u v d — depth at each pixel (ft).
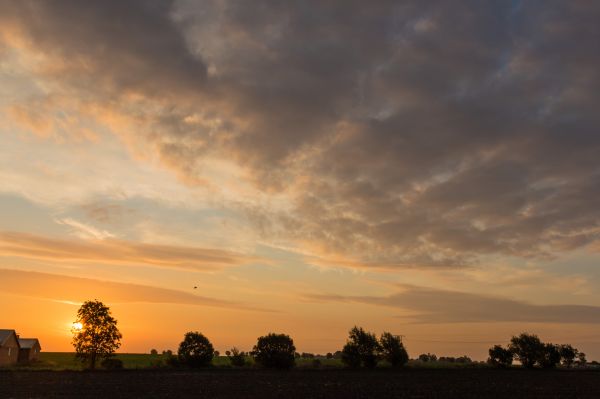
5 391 154.20
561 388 182.70
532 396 154.40
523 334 329.11
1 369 256.32
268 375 235.20
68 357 472.85
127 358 431.84
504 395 156.56
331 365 328.70
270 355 286.87
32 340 350.02
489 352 325.83
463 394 158.51
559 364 328.90
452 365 352.08
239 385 181.57
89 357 262.06
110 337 262.67
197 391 159.53
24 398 137.08
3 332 312.09
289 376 229.45
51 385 173.58
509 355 322.14
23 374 223.30
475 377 235.81
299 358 529.04
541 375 257.14
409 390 169.17
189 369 273.54
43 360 364.17
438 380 214.48
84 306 262.67
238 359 308.60
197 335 293.23
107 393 151.02
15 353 323.98
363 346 300.81
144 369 266.36
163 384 182.39
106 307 266.98
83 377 210.59
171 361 293.23
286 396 148.05
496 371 288.30
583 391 171.83
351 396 150.10
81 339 258.78
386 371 278.05
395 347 302.25
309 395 151.53
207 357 288.71
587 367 338.95
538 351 318.86
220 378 214.07
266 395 150.30
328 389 169.99
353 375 240.53
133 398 139.03
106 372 243.40
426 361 468.34
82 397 140.26
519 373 272.51
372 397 148.15
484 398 147.54
